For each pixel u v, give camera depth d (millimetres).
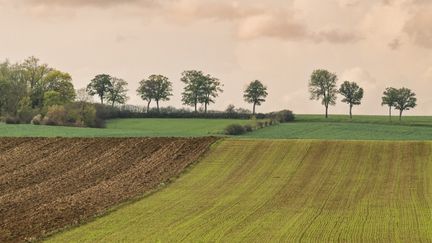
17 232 33094
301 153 59188
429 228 34594
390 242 31453
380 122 117938
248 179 50156
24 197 43906
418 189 46594
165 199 42906
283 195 44625
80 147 65188
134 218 36781
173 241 31406
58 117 104188
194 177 50906
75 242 31172
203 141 64562
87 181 50188
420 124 113625
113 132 90375
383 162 55625
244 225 35219
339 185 48062
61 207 39875
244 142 63719
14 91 119188
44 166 57375
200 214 38156
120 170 54281
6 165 58531
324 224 35625
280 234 33094
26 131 88250
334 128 101938
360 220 36750
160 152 60844
